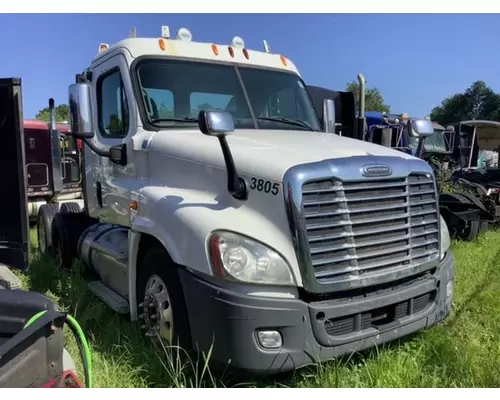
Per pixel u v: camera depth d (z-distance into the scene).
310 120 5.24
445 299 3.89
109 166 4.97
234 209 3.37
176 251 3.37
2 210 3.48
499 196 10.20
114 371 3.44
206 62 4.76
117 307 4.43
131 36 4.79
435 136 13.90
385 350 3.59
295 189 3.10
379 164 3.43
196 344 3.22
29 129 11.02
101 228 5.80
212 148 3.69
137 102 4.42
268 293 3.04
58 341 2.42
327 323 3.16
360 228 3.32
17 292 2.66
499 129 16.86
